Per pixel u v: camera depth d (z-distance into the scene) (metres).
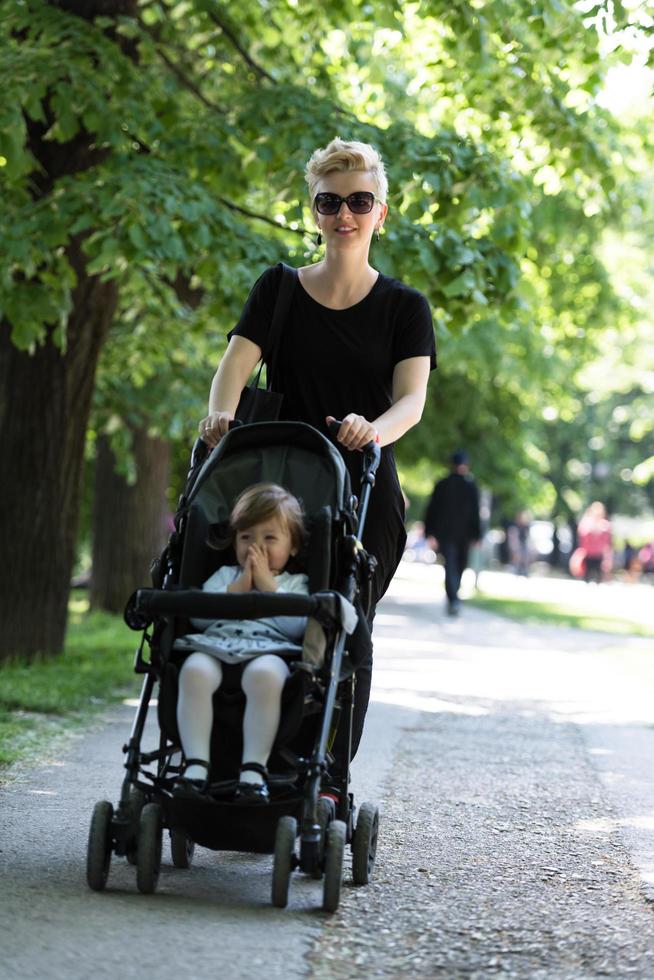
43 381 13.62
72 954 4.71
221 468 5.92
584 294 26.08
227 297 12.09
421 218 12.48
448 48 13.04
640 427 57.66
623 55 12.75
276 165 12.25
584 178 13.91
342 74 15.78
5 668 12.84
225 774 5.45
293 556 5.73
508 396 32.31
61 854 6.19
